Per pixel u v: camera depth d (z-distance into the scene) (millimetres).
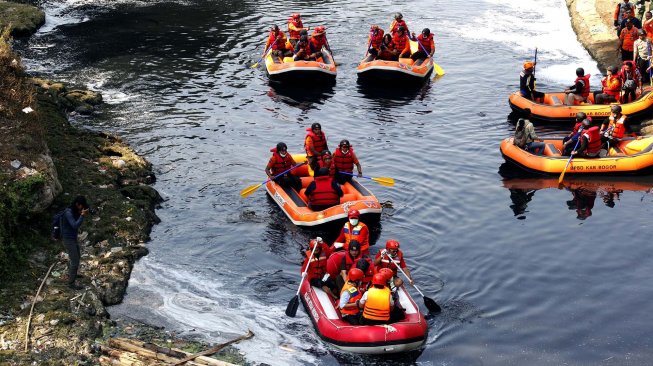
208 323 12367
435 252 14422
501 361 11328
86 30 28859
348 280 11766
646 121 20375
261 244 14852
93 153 17547
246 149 19219
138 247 14477
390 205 16219
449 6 32094
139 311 12680
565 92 20922
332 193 15289
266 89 23500
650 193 16766
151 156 18672
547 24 29516
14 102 15812
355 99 22844
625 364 11195
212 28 29203
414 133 20234
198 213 16062
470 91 23219
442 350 11609
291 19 26375
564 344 11711
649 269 13711
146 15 30844
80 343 11461
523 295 13031
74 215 12609
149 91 23047
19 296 12391
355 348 11391
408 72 23766
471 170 18031
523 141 18125
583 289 13156
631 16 23391
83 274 13273
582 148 17531
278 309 12781
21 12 29203
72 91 21938
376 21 30031
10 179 13938
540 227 15297
